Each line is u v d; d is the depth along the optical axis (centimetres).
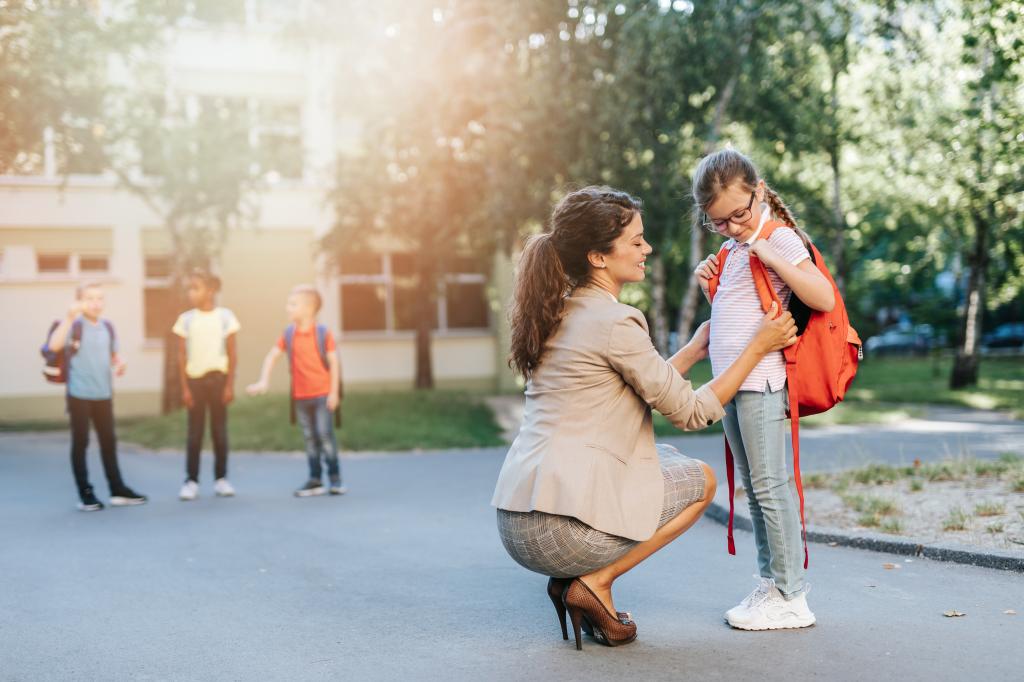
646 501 365
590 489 355
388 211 1720
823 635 394
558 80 1473
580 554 361
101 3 1847
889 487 742
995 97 1438
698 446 1285
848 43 1666
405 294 2447
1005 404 1772
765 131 1747
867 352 4481
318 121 2300
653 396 362
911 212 2077
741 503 696
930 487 726
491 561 586
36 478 1095
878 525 605
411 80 1507
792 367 388
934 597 449
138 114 1762
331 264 1872
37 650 415
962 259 2419
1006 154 1262
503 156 1473
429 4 1544
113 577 565
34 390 2147
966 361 2184
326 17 1677
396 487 962
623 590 486
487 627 432
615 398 368
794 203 2031
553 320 373
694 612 441
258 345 2297
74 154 1712
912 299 3397
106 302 2203
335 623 448
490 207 1462
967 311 2186
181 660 396
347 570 571
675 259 2009
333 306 2370
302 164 1895
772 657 366
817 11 1554
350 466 1165
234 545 662
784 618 404
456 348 2470
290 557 616
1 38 1609
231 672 377
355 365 2395
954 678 335
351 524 740
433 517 765
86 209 2189
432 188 1539
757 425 399
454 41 1498
